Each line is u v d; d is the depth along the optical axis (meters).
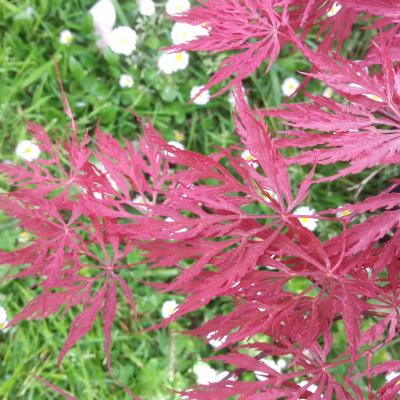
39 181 0.27
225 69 0.24
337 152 0.20
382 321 0.22
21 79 0.56
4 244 0.51
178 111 0.59
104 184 0.26
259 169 0.52
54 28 0.58
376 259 0.23
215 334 0.21
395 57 0.25
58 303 0.26
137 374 0.52
